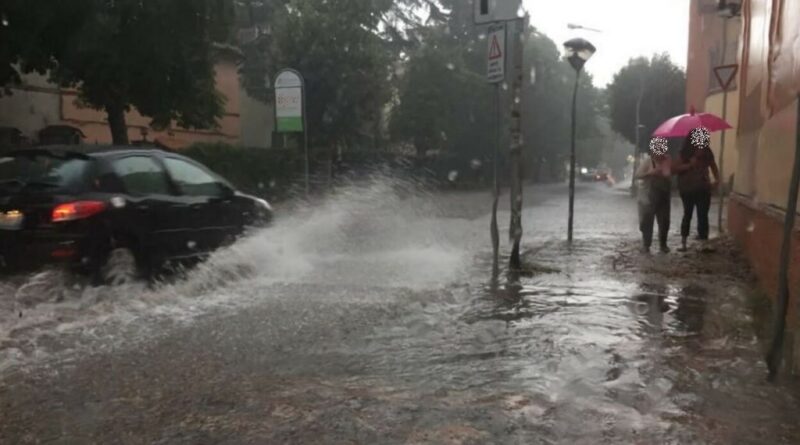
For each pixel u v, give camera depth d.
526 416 3.97
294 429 3.80
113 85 16.14
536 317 6.30
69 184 6.90
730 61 26.41
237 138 31.66
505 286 7.79
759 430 3.80
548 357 5.07
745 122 10.88
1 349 5.20
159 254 7.56
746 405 4.16
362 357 5.11
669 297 7.20
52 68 16.44
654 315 6.39
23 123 21.89
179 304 6.75
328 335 5.70
